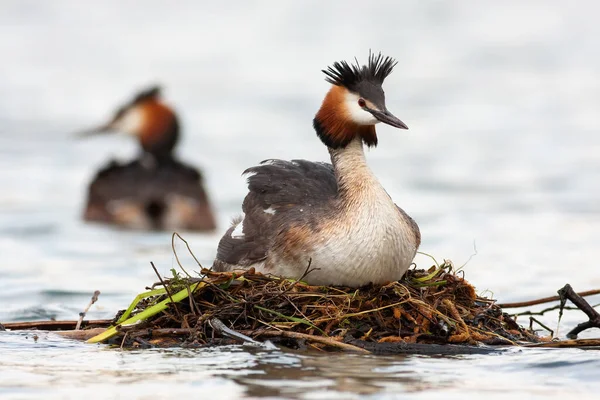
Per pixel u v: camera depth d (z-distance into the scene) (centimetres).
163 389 746
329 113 958
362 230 892
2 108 3256
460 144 2670
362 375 781
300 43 4447
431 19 4994
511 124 2970
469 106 3262
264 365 810
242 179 2261
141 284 1283
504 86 3612
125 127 1967
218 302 907
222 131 2880
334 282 910
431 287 934
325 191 973
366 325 884
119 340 917
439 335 884
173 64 4081
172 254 1511
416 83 3631
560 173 2245
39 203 1981
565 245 1530
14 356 864
